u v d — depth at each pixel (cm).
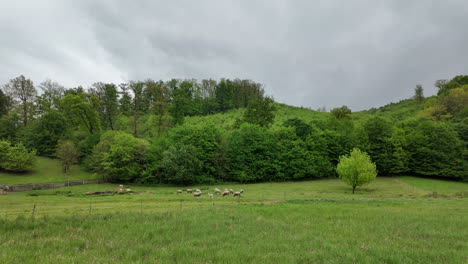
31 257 1015
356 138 8162
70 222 1764
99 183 6500
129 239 1345
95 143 7894
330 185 6353
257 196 4247
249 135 7469
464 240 1391
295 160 7356
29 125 8894
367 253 1100
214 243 1285
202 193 4788
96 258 998
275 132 8144
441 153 7362
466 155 7444
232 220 1927
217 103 16388
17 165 6656
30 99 9462
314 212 2359
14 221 1738
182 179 6381
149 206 3025
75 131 8875
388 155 7719
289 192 5041
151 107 9806
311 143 7756
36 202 3450
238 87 17512
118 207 2917
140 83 11225
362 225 1761
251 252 1099
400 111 17175
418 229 1652
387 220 1959
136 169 6638
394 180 7081
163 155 6606
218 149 7275
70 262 948
